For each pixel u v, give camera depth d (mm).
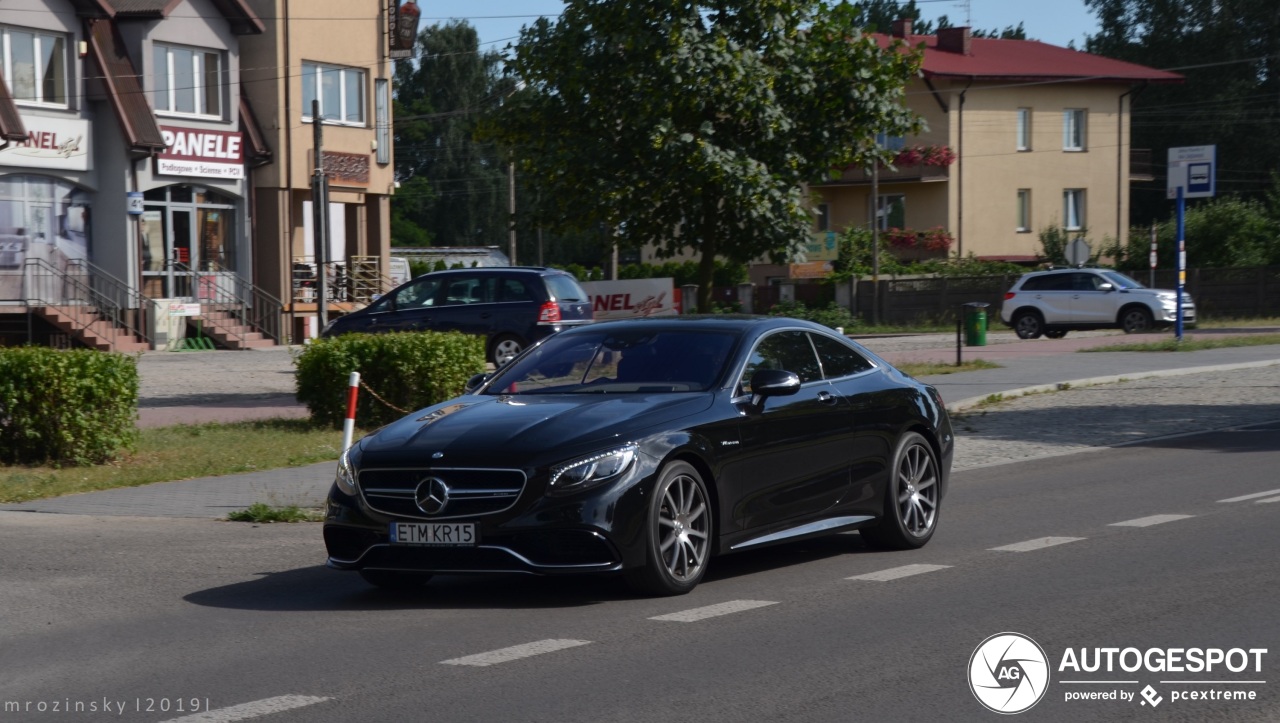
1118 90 56688
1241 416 17703
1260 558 8516
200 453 14547
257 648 6676
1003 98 54656
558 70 19766
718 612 7258
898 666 6102
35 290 32031
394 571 7793
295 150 37406
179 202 35344
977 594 7648
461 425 7652
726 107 19547
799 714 5383
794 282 49344
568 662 6242
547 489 7152
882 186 55125
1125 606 7250
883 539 9195
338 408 16797
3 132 30609
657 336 8648
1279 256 49250
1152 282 42875
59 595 8141
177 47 35094
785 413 8320
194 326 34938
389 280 40906
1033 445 15352
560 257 91500
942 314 46875
